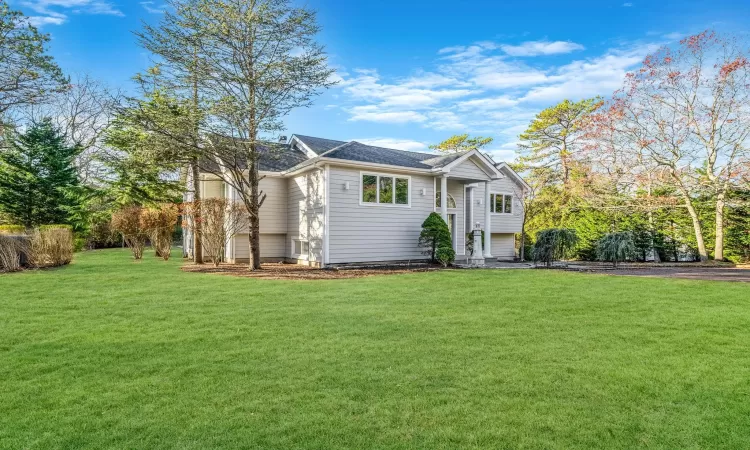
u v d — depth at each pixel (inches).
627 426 128.8
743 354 197.9
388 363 183.2
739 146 765.9
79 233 959.6
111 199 909.8
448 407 140.7
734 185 768.3
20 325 247.0
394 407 140.4
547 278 474.3
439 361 186.2
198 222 675.4
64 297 335.3
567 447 116.9
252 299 334.0
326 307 303.7
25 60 778.8
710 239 845.8
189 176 901.8
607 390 155.6
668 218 872.3
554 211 1016.2
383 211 669.3
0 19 735.7
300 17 576.4
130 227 757.3
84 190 954.7
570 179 970.1
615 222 903.1
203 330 238.1
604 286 408.5
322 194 632.4
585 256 930.7
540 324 254.7
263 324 252.5
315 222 652.1
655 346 210.4
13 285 392.5
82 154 1245.1
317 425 127.5
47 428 125.1
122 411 136.5
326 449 114.8
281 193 757.9
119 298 332.8
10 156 922.7
